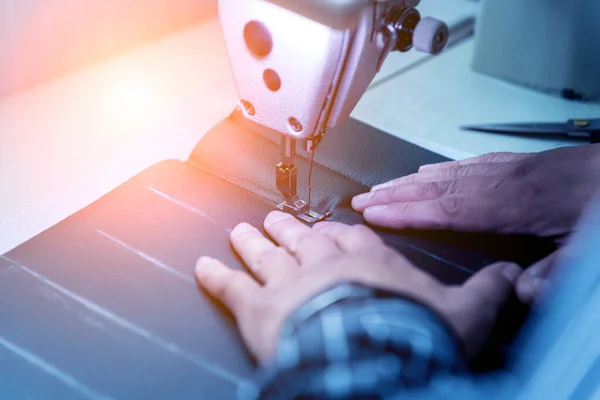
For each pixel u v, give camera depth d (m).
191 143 0.98
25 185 0.93
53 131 1.04
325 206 0.87
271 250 0.74
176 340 0.68
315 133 0.76
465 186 0.85
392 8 0.71
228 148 0.96
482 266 0.78
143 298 0.73
